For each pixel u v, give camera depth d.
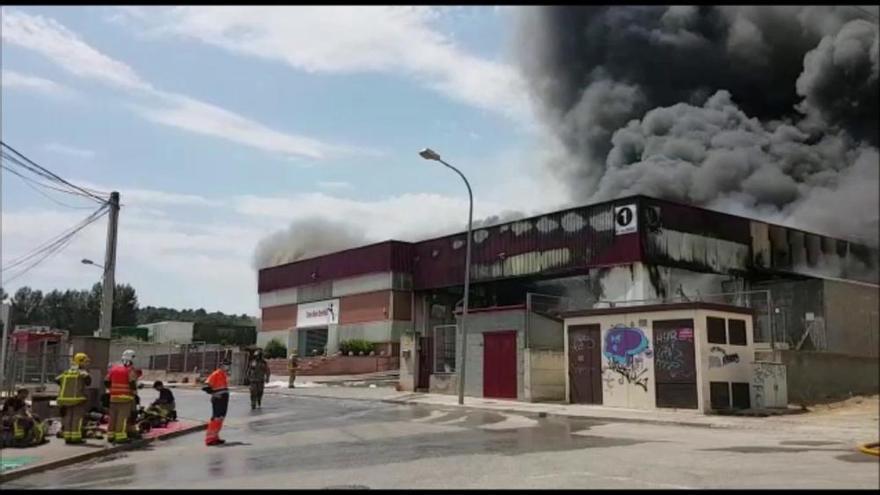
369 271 53.31
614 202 36.06
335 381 41.06
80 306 111.38
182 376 48.19
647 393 22.25
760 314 29.05
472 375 28.12
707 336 21.41
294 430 16.78
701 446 13.04
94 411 16.47
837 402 23.89
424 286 50.50
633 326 22.92
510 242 42.84
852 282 32.81
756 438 14.59
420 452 12.32
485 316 27.83
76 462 12.22
